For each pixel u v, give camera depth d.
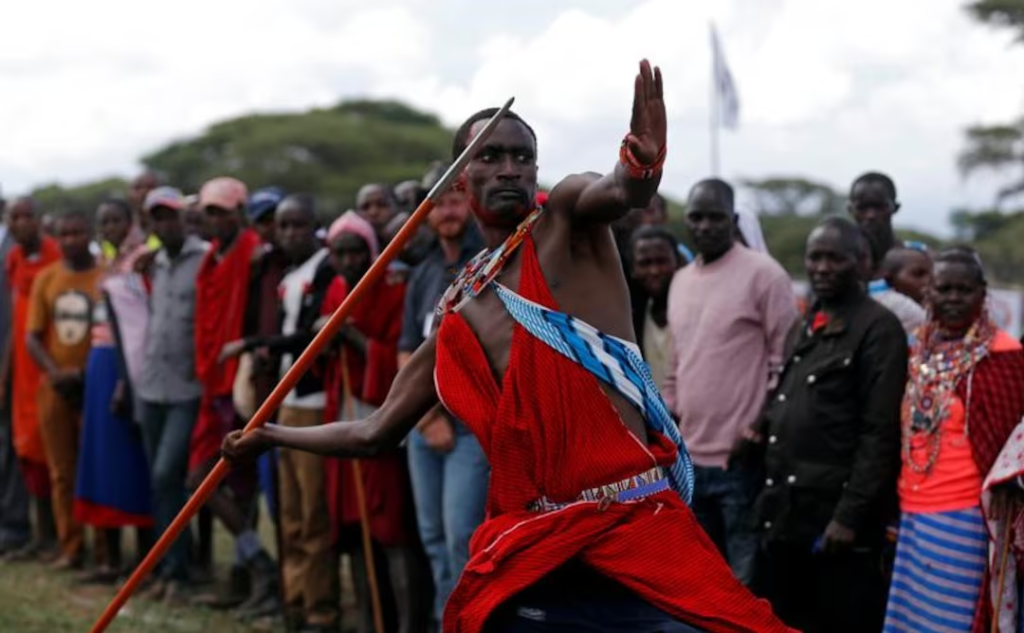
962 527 11.62
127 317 19.16
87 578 19.64
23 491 21.89
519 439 8.13
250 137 167.00
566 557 8.03
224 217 17.50
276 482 16.81
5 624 16.78
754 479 13.52
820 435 12.52
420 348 8.93
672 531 8.09
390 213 18.09
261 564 17.53
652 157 7.55
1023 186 99.69
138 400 18.59
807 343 12.82
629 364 8.16
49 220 27.33
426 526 14.62
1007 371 11.62
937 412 11.82
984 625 11.49
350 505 15.54
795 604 13.23
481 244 14.54
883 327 12.38
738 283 13.72
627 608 8.18
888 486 12.42
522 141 8.35
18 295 21.38
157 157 169.62
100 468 19.31
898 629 11.99
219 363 16.50
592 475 8.05
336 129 170.62
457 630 8.35
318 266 16.06
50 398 20.52
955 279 11.76
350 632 16.81
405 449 15.34
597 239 8.30
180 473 18.28
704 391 13.69
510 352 8.15
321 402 16.16
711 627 7.99
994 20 70.19
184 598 18.27
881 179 16.23
